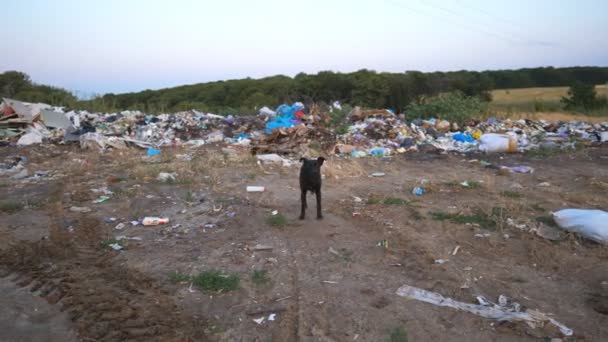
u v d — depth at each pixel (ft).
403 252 18.49
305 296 14.58
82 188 30.09
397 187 30.96
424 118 68.49
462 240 19.86
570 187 30.81
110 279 15.90
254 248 18.92
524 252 18.34
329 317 13.28
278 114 64.49
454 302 14.10
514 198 27.17
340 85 132.05
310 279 15.92
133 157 44.32
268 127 55.88
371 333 12.44
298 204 26.18
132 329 12.48
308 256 18.08
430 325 12.80
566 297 14.47
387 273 16.42
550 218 22.62
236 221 22.68
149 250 18.81
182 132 59.31
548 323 12.70
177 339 11.95
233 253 18.42
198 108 87.51
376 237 20.40
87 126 57.36
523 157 44.57
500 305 13.96
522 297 14.49
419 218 23.08
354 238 20.27
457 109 65.31
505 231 20.80
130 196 27.96
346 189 30.40
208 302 14.23
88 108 77.51
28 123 57.36
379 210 24.77
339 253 18.39
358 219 23.22
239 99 144.15
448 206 25.44
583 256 17.67
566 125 66.95
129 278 15.94
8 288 15.07
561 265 16.90
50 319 13.11
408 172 37.22
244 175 34.99
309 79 139.23
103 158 44.19
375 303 14.11
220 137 56.85
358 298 14.47
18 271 16.57
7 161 41.45
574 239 19.26
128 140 51.80
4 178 33.88
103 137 50.90
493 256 18.01
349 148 47.52
